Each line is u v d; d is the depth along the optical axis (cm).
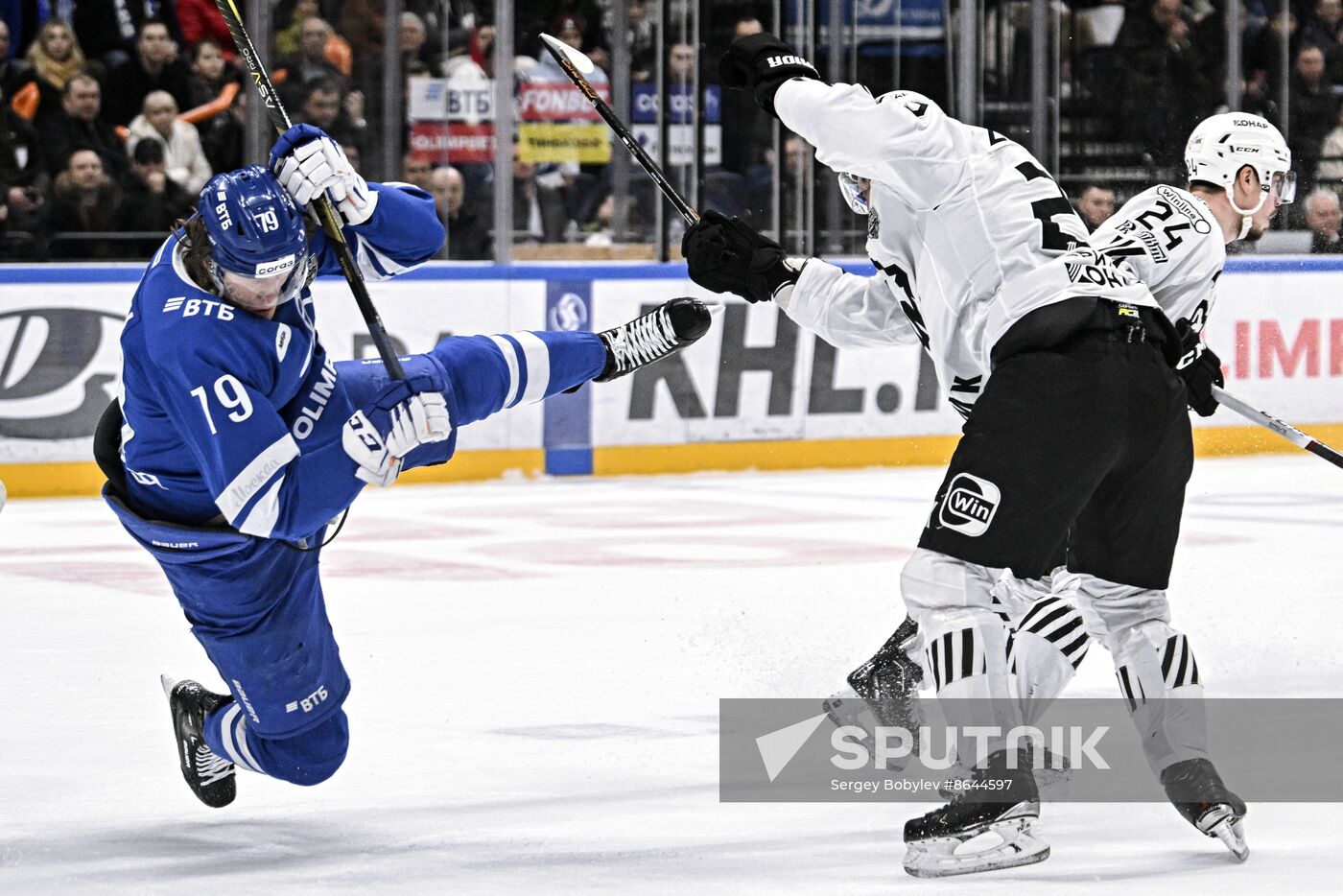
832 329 891
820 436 2650
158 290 738
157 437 756
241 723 820
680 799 876
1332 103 2919
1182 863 750
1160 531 793
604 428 2552
